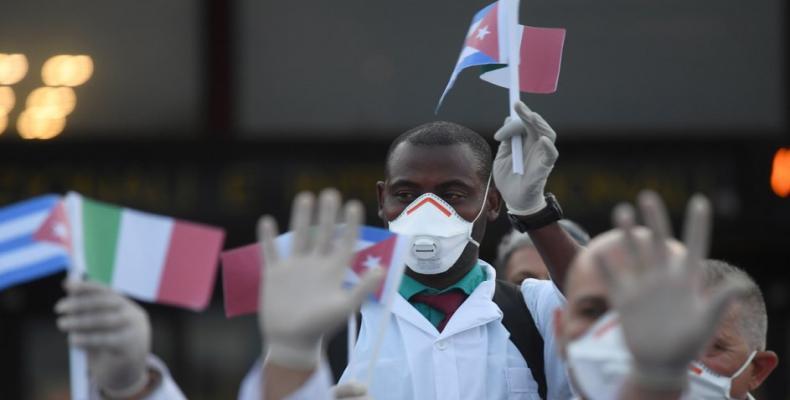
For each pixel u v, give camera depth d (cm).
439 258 989
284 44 2273
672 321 606
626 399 626
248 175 2281
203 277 753
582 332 693
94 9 2273
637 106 2278
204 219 2278
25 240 769
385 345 991
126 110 2281
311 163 2277
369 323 1000
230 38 2277
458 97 2230
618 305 614
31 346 2358
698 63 2278
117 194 2281
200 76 2278
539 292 1016
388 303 835
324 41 2273
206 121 2278
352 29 2264
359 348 995
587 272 693
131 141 2275
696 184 2284
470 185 1009
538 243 978
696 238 607
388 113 2259
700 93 2278
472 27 1018
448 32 2252
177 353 2342
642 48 2270
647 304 609
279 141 2273
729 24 2267
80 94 2281
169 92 2283
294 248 673
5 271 768
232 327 2344
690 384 859
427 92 2250
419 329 991
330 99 2269
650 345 607
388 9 2253
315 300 664
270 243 673
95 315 682
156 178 2286
